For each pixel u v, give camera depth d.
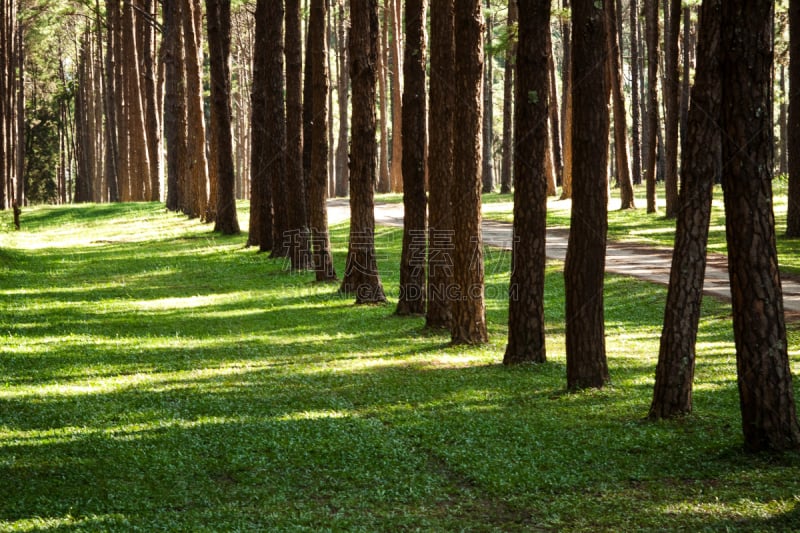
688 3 36.06
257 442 9.40
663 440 8.95
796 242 26.42
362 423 10.20
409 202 18.19
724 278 21.75
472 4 14.34
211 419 10.42
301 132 25.91
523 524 6.87
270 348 15.42
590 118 11.21
